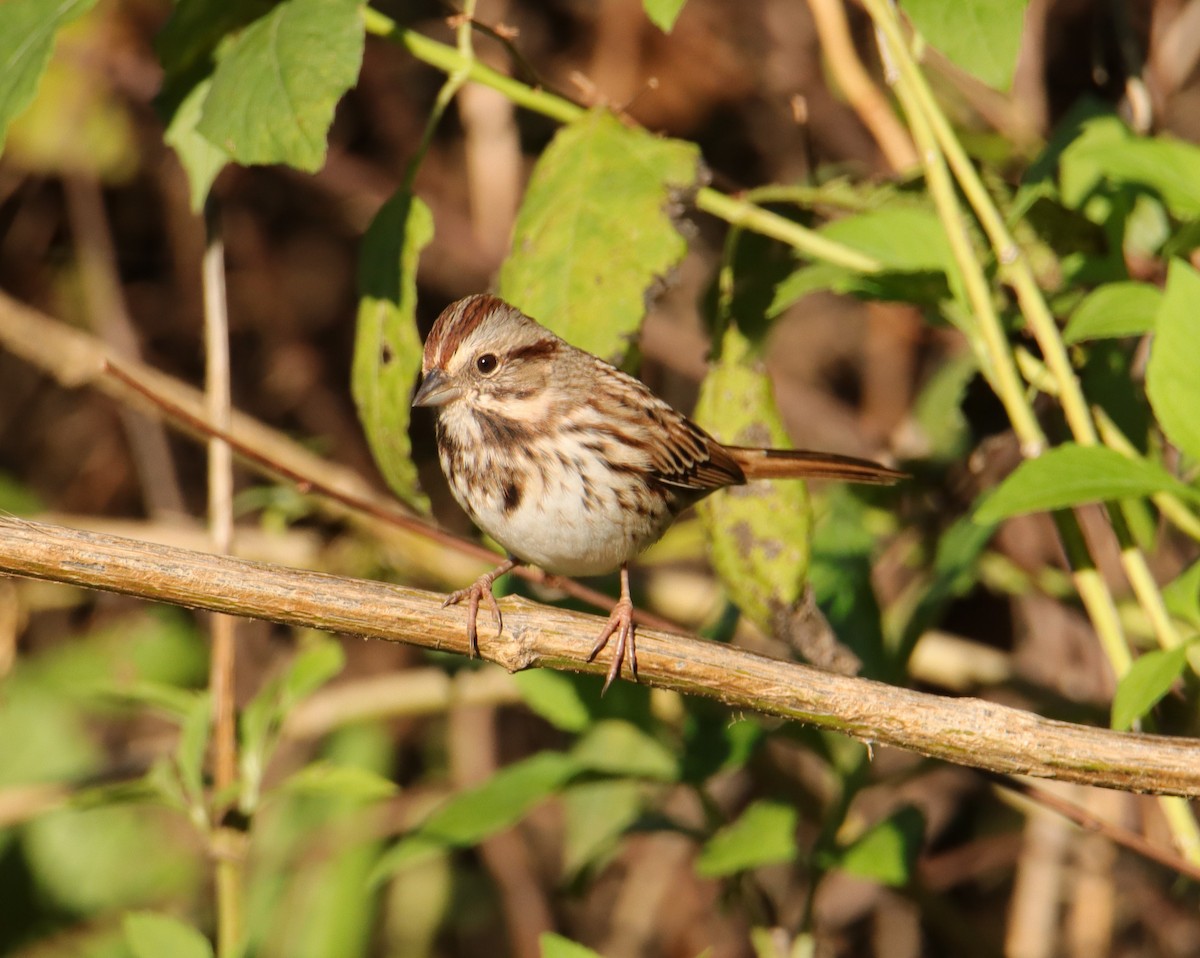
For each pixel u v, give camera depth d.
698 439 8.46
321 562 12.05
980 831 13.33
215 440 9.18
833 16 9.82
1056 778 6.23
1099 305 7.21
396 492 8.05
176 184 15.33
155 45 8.18
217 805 8.09
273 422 15.58
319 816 13.41
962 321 7.72
